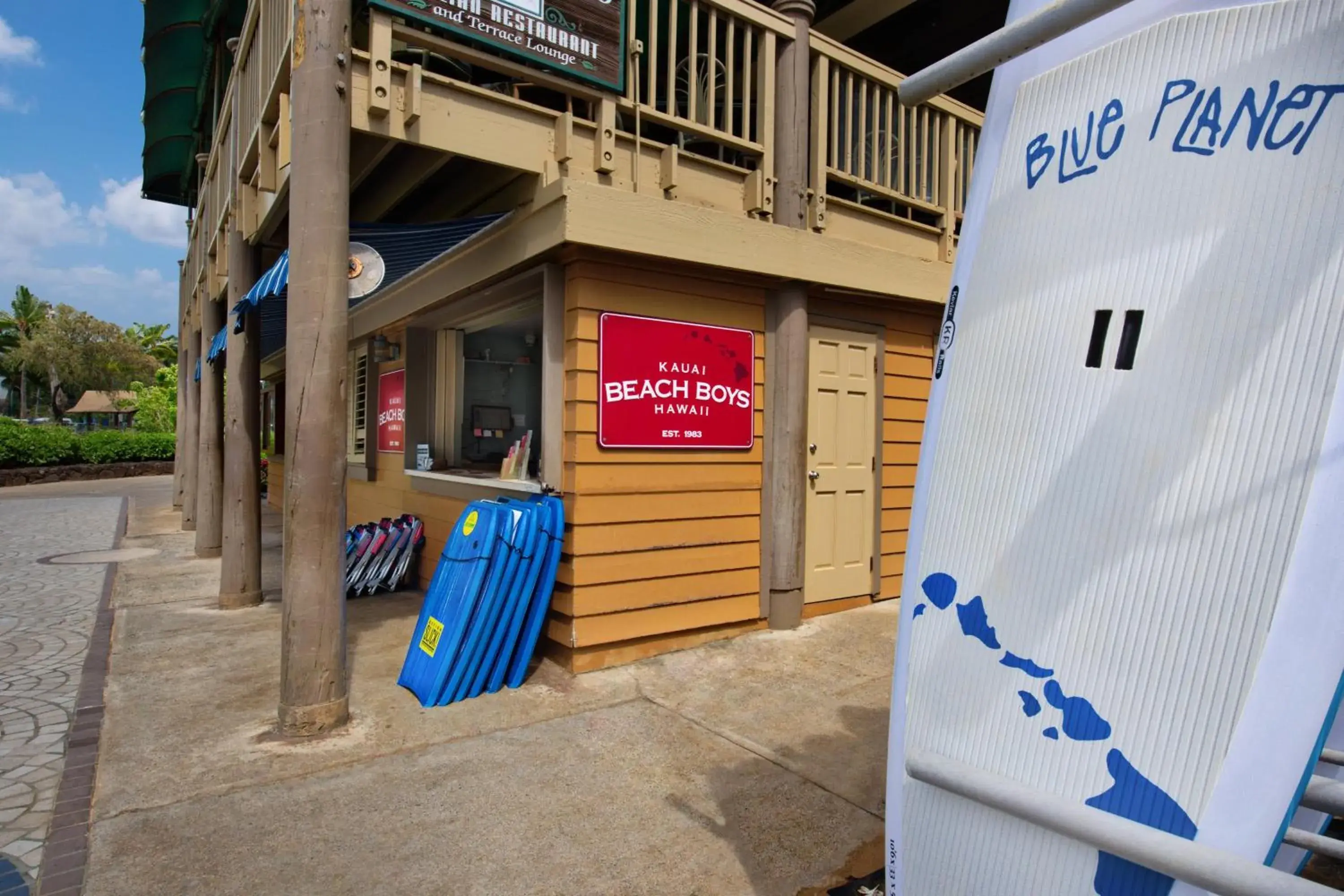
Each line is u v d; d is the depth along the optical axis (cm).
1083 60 154
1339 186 120
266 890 239
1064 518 142
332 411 352
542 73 397
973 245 169
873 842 268
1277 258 124
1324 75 123
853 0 665
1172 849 117
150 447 2462
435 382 643
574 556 420
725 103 473
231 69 776
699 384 462
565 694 399
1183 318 132
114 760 326
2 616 585
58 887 239
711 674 428
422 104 371
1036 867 135
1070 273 148
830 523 545
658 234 422
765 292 497
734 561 484
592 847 263
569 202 390
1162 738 125
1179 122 138
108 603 613
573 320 421
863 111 543
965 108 598
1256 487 122
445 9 369
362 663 450
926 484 168
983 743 147
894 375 586
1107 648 133
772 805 292
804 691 405
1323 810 137
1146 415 134
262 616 571
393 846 263
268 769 318
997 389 157
